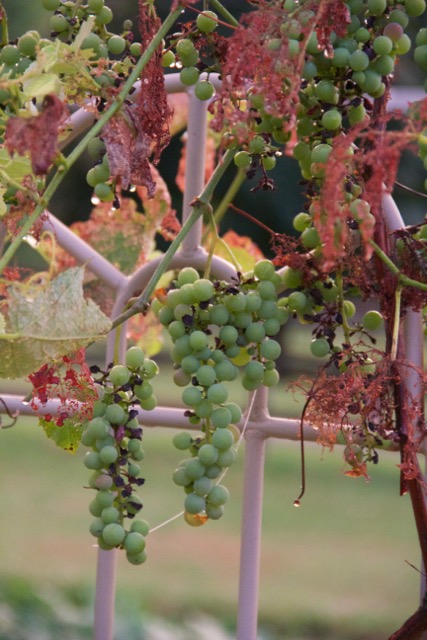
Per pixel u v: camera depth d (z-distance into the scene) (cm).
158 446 1220
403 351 183
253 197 712
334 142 172
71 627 446
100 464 179
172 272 205
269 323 180
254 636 193
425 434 183
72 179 696
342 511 952
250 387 180
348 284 184
